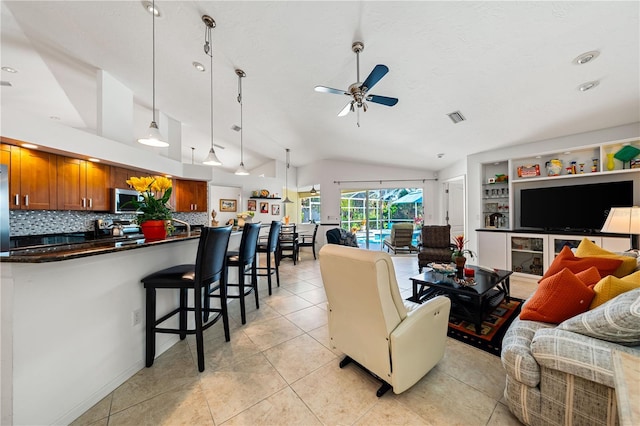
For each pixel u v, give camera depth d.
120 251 1.48
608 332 1.02
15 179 2.69
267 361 1.78
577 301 1.38
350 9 1.78
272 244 3.41
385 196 6.99
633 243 2.78
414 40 2.01
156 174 4.40
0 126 2.28
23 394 1.10
